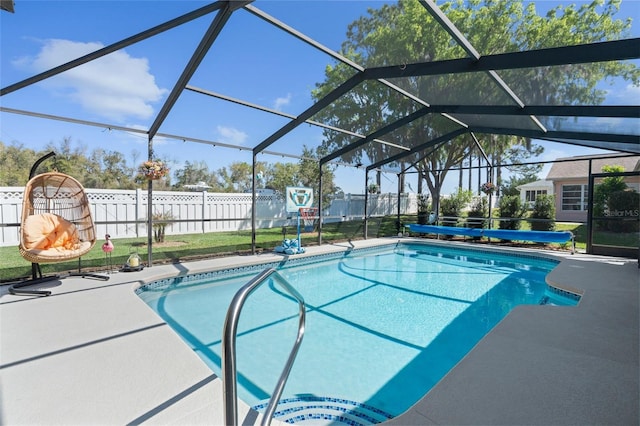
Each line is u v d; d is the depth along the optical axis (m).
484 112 5.54
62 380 2.10
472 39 3.53
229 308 1.15
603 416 1.70
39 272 4.44
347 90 5.02
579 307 3.59
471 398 1.86
